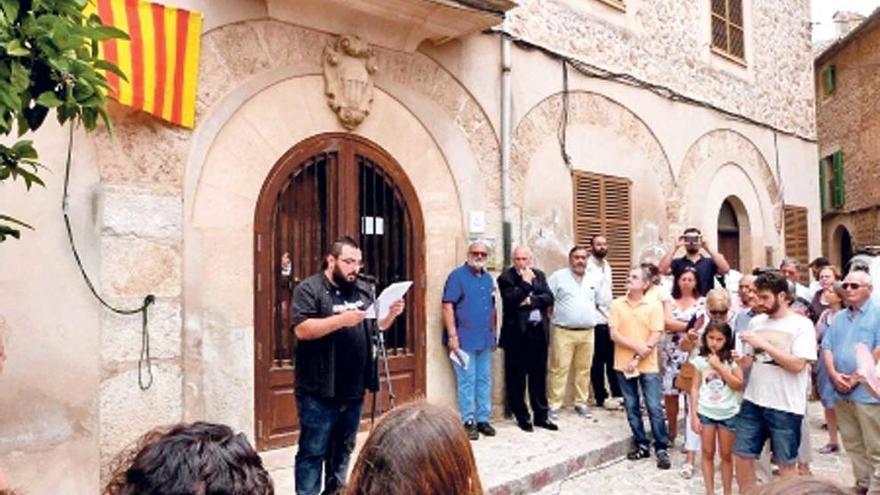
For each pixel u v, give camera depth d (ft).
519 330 20.85
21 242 13.42
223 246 16.34
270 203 17.25
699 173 30.78
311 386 13.11
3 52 6.43
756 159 34.30
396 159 19.80
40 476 13.47
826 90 58.65
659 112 28.81
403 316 20.07
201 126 16.01
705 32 31.63
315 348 13.12
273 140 17.28
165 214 15.37
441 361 20.61
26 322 13.42
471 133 21.75
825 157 59.36
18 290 13.35
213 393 16.01
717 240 31.78
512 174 22.93
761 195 34.40
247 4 16.74
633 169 27.61
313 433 13.17
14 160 7.47
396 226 19.88
